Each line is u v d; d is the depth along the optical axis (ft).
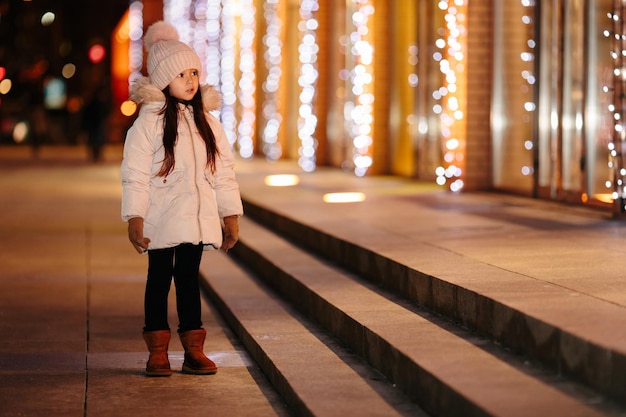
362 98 68.23
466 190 52.49
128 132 24.41
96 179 88.94
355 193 54.85
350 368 23.76
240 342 29.53
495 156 52.13
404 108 66.23
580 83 43.70
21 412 22.22
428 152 61.67
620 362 17.48
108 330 30.94
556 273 26.27
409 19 65.00
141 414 22.11
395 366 22.00
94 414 22.09
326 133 79.46
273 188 59.82
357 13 68.59
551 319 20.16
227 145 25.13
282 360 24.52
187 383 24.70
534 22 46.65
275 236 43.93
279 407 22.70
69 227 55.52
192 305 25.46
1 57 188.34
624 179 39.22
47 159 123.34
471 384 18.89
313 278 31.94
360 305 27.20
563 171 45.27
